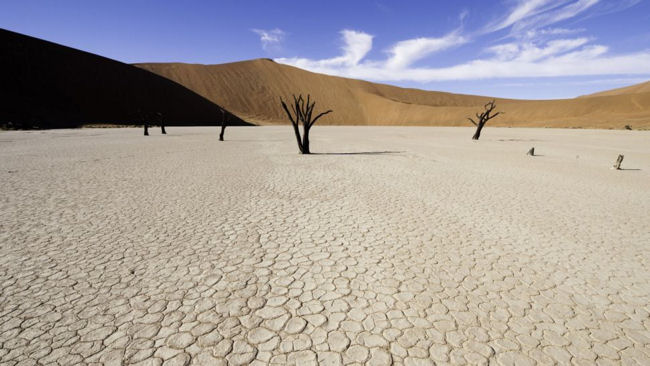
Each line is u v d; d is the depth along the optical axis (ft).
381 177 37.47
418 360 9.92
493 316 12.02
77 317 11.69
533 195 29.99
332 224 21.47
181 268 15.31
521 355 10.18
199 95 255.70
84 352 10.08
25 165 42.04
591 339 10.95
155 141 81.51
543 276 15.03
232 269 15.28
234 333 10.97
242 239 18.81
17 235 18.86
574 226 21.74
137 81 216.74
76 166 42.22
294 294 13.29
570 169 45.32
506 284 14.26
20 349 10.16
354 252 17.25
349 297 13.10
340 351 10.23
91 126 152.15
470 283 14.29
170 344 10.46
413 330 11.22
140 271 14.98
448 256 16.90
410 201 27.32
